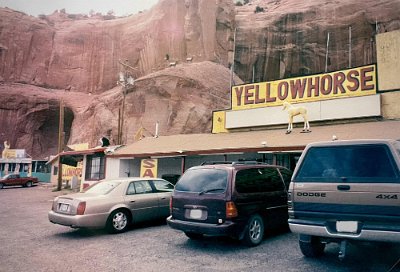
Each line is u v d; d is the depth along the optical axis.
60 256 6.39
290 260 5.91
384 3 65.81
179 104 49.09
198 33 67.69
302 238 5.84
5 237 8.34
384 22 63.88
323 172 5.23
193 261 5.94
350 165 5.02
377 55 15.62
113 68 79.38
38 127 72.25
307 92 17.25
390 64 15.22
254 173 7.56
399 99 14.79
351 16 67.44
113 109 55.72
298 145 12.46
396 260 5.76
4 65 77.94
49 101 72.06
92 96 75.69
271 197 7.70
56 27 90.31
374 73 15.58
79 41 83.12
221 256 6.27
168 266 5.64
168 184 10.65
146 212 9.47
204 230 6.64
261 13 77.94
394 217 4.49
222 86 54.41
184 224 6.94
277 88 18.23
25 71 79.38
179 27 69.25
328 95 16.66
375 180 4.71
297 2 79.06
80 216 8.13
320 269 5.31
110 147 21.47
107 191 9.05
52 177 43.31
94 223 8.30
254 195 7.19
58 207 8.68
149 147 19.75
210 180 7.07
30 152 69.50
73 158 27.73
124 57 77.94
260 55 71.69
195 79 51.34
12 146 68.81
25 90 73.19
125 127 51.62
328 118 16.19
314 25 70.25
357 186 4.81
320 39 69.44
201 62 58.91
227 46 71.00
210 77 54.34
